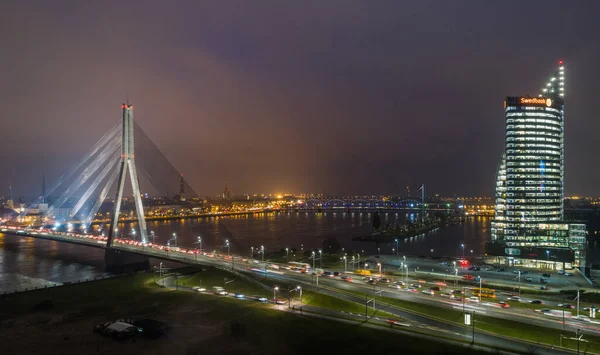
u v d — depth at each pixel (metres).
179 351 87.06
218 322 104.25
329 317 106.62
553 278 164.38
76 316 111.69
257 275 153.00
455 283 148.00
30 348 89.69
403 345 87.25
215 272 164.62
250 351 86.88
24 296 133.00
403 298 120.88
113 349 88.31
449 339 90.75
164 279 159.75
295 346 88.81
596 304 118.56
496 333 95.44
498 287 144.38
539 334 93.06
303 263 186.88
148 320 102.31
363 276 155.62
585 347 86.56
